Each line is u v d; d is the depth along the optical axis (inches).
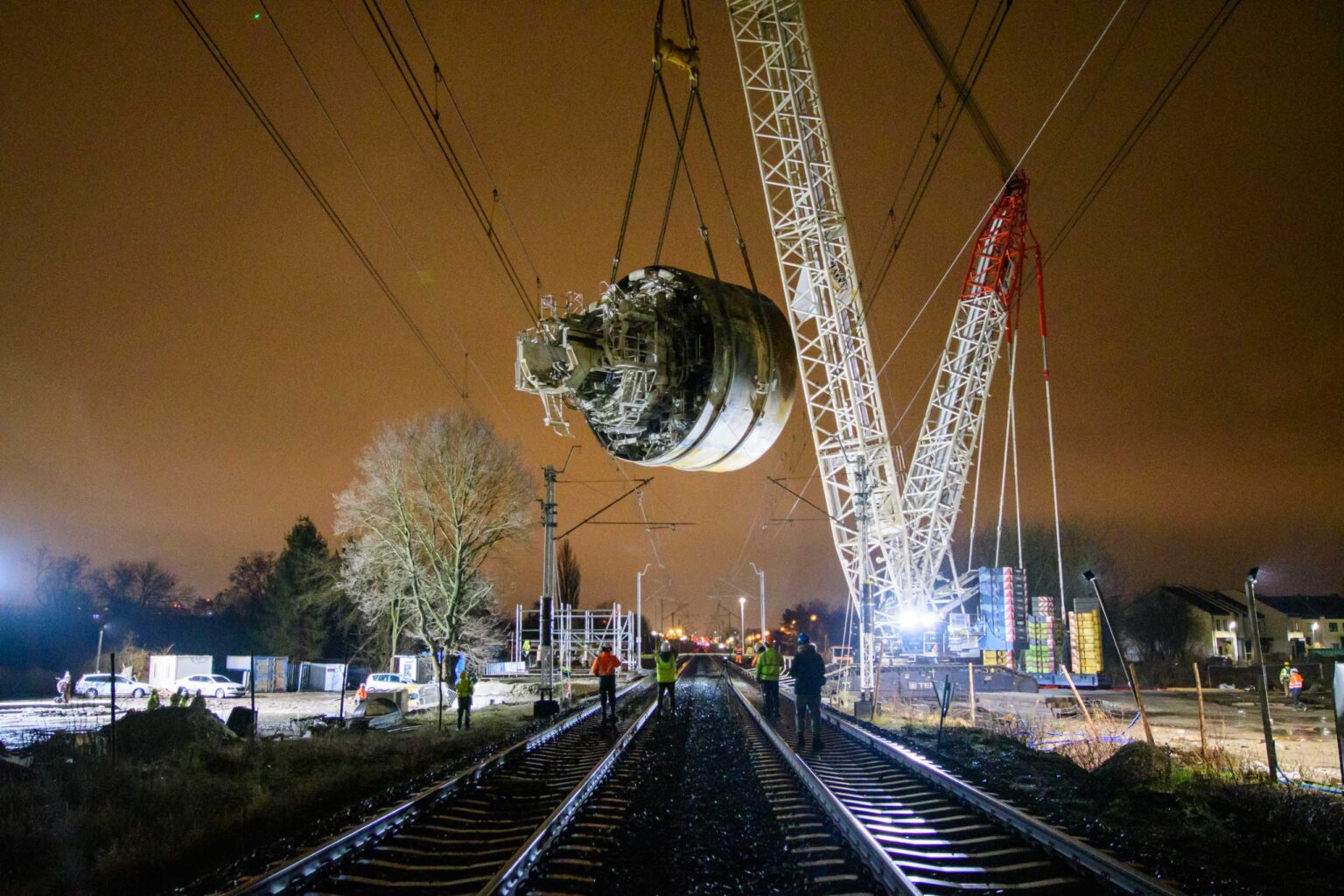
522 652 2915.8
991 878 337.4
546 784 576.4
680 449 544.1
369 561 1790.1
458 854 380.2
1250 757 660.7
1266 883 331.3
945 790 502.0
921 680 1391.5
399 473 1795.0
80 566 3048.7
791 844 388.8
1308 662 2399.1
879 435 1530.5
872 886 327.3
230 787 565.3
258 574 3595.0
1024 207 1626.5
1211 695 1466.5
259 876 335.6
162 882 358.6
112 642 2399.1
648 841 395.9
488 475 1849.2
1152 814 449.7
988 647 1605.6
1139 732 847.7
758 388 544.1
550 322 524.1
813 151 1493.6
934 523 1660.9
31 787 510.3
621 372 521.7
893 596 1628.9
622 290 560.1
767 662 933.2
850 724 893.2
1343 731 442.9
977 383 1674.5
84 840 426.0
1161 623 3120.1
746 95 1508.4
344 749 757.9
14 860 390.9
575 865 354.0
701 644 6550.2
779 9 1494.8
